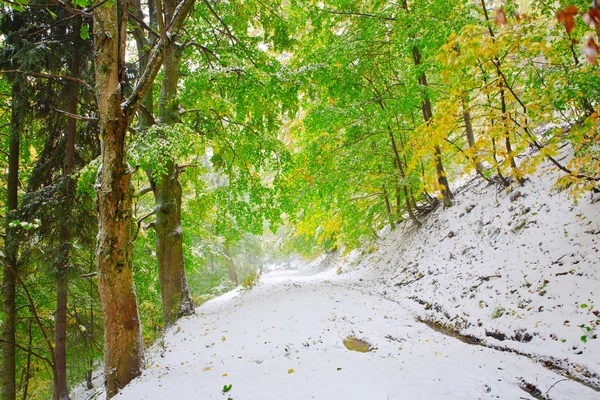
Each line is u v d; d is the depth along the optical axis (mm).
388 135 12328
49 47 8516
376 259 17047
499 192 10000
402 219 16953
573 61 5539
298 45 13133
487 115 4895
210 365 6047
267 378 4984
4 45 8625
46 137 9938
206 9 11688
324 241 24453
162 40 5379
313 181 12953
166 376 5527
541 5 5562
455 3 7910
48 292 11281
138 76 10656
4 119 11727
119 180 5418
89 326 11297
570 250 6500
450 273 9188
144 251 13914
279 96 10969
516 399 3922
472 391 4074
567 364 4637
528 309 6121
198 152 8938
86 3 4137
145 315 15297
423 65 8922
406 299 9711
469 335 6512
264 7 12219
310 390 4371
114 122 5328
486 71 5062
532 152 9938
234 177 12484
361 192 15156
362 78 12977
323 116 10977
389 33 10852
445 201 12406
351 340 6883
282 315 8961
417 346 6113
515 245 7891
